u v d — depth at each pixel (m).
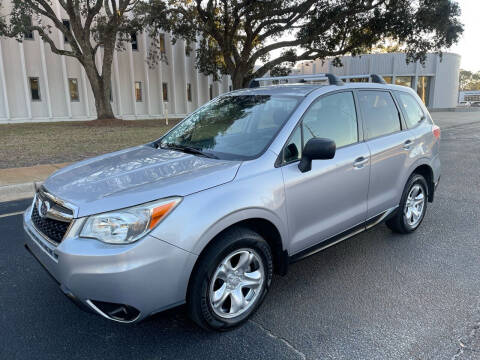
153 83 32.03
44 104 26.48
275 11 21.55
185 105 34.38
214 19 23.56
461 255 4.06
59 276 2.42
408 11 21.72
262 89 4.01
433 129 4.75
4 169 8.39
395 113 4.26
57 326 2.88
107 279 2.27
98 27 22.70
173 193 2.45
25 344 2.66
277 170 2.95
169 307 2.46
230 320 2.74
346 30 23.05
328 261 3.95
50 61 26.38
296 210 3.06
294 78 4.11
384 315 2.97
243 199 2.65
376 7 22.19
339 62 26.02
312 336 2.73
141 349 2.61
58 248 2.39
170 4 25.17
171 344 2.66
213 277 2.58
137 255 2.29
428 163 4.57
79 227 2.38
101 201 2.41
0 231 4.88
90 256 2.27
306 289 3.39
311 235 3.24
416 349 2.57
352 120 3.70
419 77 38.97
